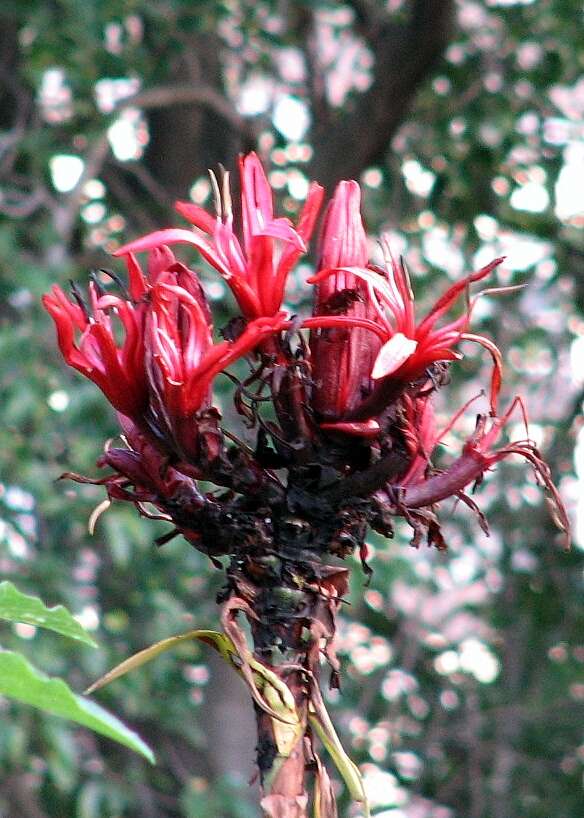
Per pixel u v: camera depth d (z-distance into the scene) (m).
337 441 1.51
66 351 1.53
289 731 1.50
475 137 4.95
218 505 1.53
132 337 1.52
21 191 4.79
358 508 1.52
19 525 3.91
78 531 3.93
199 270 3.98
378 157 4.84
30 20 4.14
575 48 4.93
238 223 3.12
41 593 3.76
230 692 4.80
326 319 1.50
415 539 1.55
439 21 4.52
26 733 3.74
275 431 1.51
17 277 3.91
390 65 4.65
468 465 1.55
